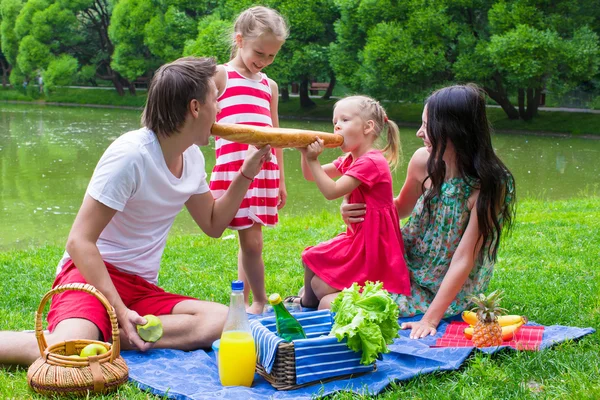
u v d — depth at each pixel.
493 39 22.45
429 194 4.03
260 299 4.44
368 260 4.04
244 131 3.61
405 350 3.40
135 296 3.55
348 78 26.92
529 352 3.33
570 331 3.66
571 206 9.32
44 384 2.82
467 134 3.86
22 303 4.70
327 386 3.01
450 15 24.98
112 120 27.92
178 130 3.38
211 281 5.32
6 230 9.23
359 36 26.75
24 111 32.78
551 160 16.89
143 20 35.31
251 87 4.41
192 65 3.38
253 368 3.05
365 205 4.07
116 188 3.27
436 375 3.14
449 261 4.05
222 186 4.34
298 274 5.57
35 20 39.50
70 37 40.88
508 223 4.08
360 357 3.11
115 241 3.51
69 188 12.73
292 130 3.84
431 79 25.25
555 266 5.52
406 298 4.04
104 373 2.89
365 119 4.11
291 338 3.19
